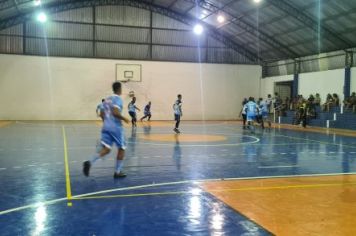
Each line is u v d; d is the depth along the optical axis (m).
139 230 4.60
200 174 8.23
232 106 33.69
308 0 21.27
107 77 30.42
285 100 30.23
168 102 32.03
